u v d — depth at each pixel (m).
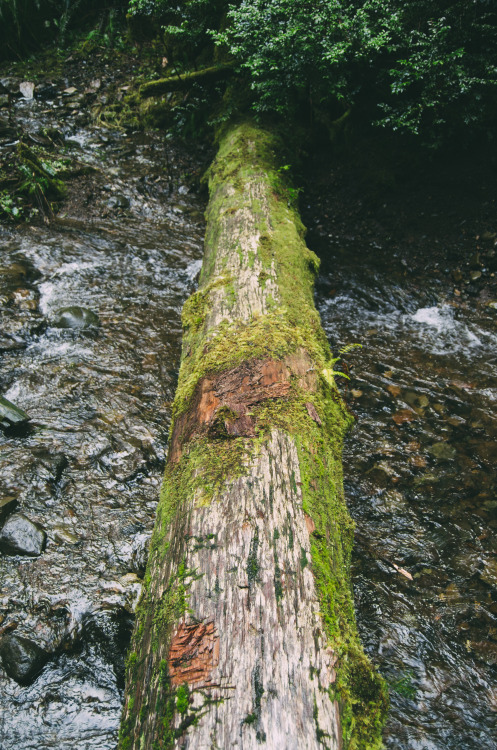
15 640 2.04
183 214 5.12
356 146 5.20
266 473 1.95
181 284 4.33
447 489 2.85
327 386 2.62
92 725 1.88
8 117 6.00
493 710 1.99
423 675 2.08
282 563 1.68
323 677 1.46
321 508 1.98
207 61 6.12
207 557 1.71
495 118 4.81
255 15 4.49
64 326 3.75
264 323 2.75
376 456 3.03
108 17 7.30
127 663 1.80
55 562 2.37
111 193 5.23
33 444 2.91
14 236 4.62
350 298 4.29
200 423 2.24
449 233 4.62
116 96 6.36
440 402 3.40
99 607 2.21
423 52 4.31
